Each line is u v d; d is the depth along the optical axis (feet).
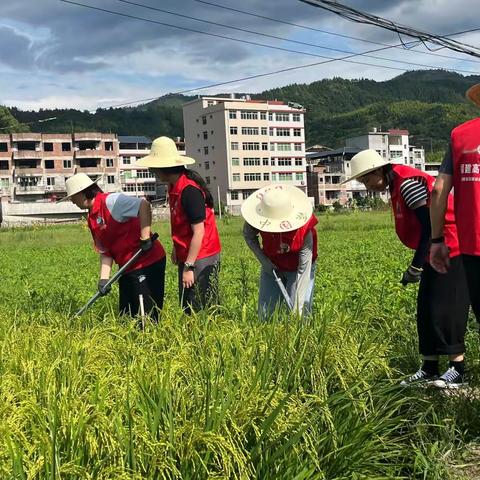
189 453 9.16
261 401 10.30
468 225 12.32
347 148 362.53
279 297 18.58
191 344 13.25
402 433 12.44
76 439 8.95
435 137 558.97
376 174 15.93
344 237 86.99
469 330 18.48
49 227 168.14
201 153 329.31
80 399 9.89
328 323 14.25
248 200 18.26
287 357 12.52
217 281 18.94
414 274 14.85
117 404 9.87
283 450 9.58
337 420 11.12
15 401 10.36
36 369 11.56
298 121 328.90
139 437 9.22
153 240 19.47
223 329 14.32
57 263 63.41
